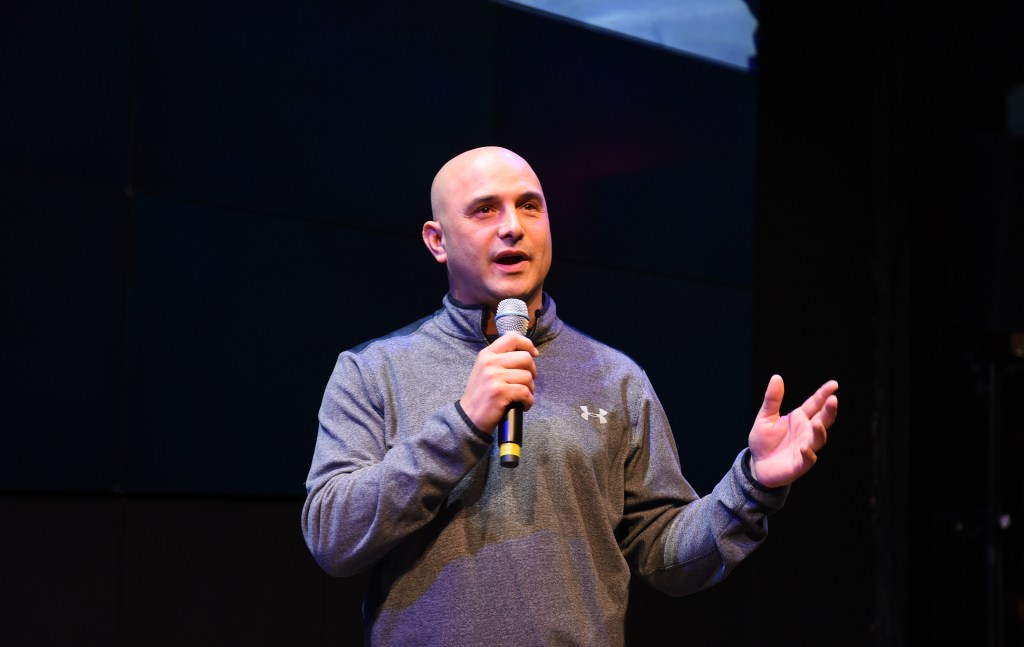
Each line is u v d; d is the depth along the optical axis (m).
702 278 4.13
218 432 3.09
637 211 3.99
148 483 2.96
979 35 4.48
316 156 3.33
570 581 1.65
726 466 4.07
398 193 3.49
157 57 3.06
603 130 3.95
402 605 1.64
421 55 3.56
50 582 2.79
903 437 4.56
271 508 3.20
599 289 3.86
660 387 3.96
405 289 3.47
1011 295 4.40
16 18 2.83
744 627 4.05
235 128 3.19
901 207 4.64
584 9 3.98
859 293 4.56
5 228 2.77
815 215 4.47
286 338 3.22
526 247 1.78
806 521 4.29
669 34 4.16
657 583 1.83
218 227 3.13
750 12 4.38
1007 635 4.34
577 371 1.83
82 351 2.88
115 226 2.95
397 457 1.58
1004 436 4.39
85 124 2.92
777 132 4.41
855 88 4.64
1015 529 4.37
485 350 1.60
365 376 1.77
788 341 4.33
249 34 3.23
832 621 4.30
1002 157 4.43
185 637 3.00
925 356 4.59
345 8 3.42
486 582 1.62
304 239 3.29
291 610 3.19
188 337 3.05
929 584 4.48
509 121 3.75
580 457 1.72
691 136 4.16
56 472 2.81
